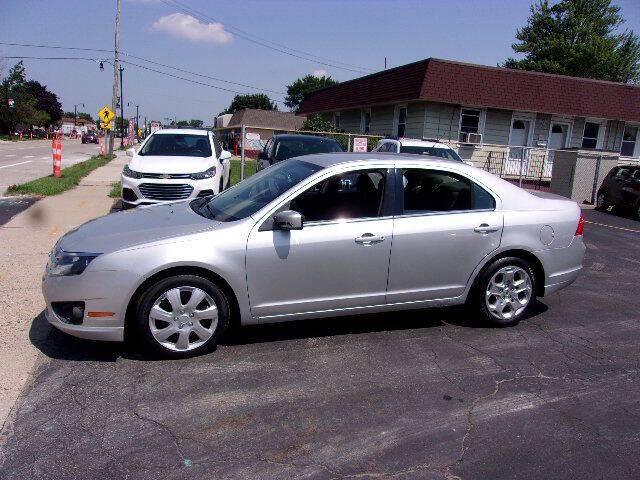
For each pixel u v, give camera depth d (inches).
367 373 162.9
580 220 212.4
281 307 173.5
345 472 116.6
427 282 189.3
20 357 160.7
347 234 175.2
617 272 311.7
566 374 168.6
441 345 186.4
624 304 245.4
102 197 477.1
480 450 126.6
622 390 159.3
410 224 183.5
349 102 938.1
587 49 1359.5
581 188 670.5
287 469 116.7
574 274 213.6
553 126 844.6
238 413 137.8
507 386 158.7
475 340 192.4
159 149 399.9
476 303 200.4
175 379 153.3
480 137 785.6
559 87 796.0
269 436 128.5
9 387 144.2
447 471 118.5
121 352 167.9
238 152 1482.5
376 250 179.0
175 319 162.1
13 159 994.1
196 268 162.6
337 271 176.1
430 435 132.0
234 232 165.9
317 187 177.6
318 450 124.0
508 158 816.9
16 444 120.9
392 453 124.1
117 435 126.0
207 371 159.0
